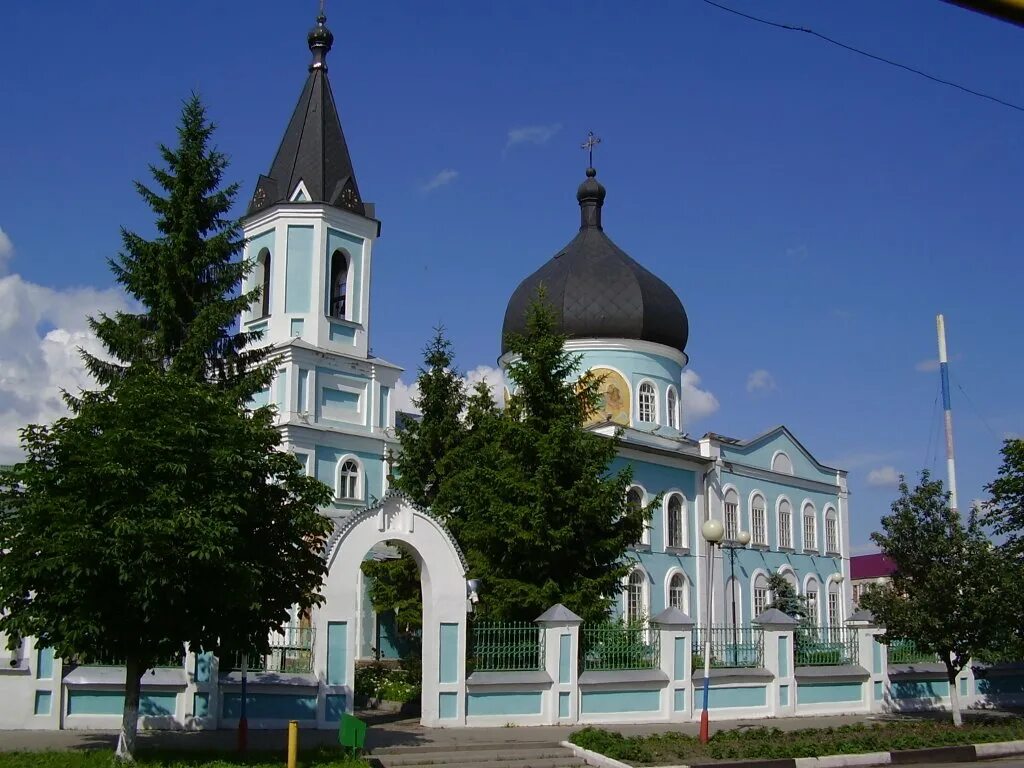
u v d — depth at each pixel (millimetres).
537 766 20672
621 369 51031
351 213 42375
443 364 35938
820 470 60406
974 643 27625
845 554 61125
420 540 25094
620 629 27953
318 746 20844
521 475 29016
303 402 40406
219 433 18453
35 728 22656
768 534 55156
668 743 22766
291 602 19812
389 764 19984
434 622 24969
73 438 17875
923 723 27656
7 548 18125
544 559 28141
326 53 44500
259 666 24047
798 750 22188
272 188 42312
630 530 29422
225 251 29141
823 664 31797
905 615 28172
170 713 23406
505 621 27969
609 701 26891
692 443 51500
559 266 52625
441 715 24734
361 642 39906
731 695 29141
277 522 19344
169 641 18297
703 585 49844
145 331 28422
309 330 40938
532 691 25812
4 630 18453
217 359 29250
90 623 17312
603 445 29562
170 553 16859
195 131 29297
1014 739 24984
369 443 42312
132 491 17391
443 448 35062
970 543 28469
